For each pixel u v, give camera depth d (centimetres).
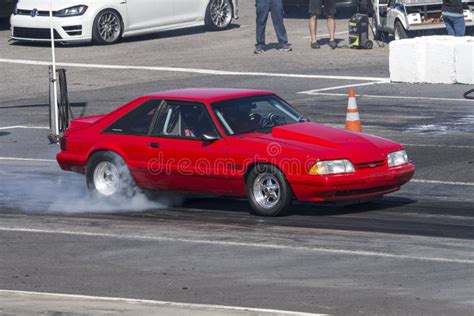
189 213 3142
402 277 2327
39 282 2353
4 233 2917
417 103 5069
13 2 8250
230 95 3194
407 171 3030
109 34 7519
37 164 4069
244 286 2281
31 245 2755
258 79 5988
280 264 2478
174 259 2558
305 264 2472
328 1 7006
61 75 4466
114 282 2345
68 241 2795
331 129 3102
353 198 2939
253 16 8912
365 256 2538
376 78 5906
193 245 2706
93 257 2600
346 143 2978
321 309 2084
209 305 2103
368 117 4731
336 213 3061
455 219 2947
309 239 2738
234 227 2912
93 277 2395
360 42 7012
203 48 7319
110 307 2053
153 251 2652
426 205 3145
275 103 3231
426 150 3994
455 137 4222
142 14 7625
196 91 3275
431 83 5656
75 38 7362
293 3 8625
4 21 8825
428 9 6669
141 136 3206
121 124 3272
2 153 4319
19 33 7481
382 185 2975
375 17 7206
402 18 6700
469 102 5041
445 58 5591
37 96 5844
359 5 8175
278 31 7038
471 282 2269
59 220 3092
